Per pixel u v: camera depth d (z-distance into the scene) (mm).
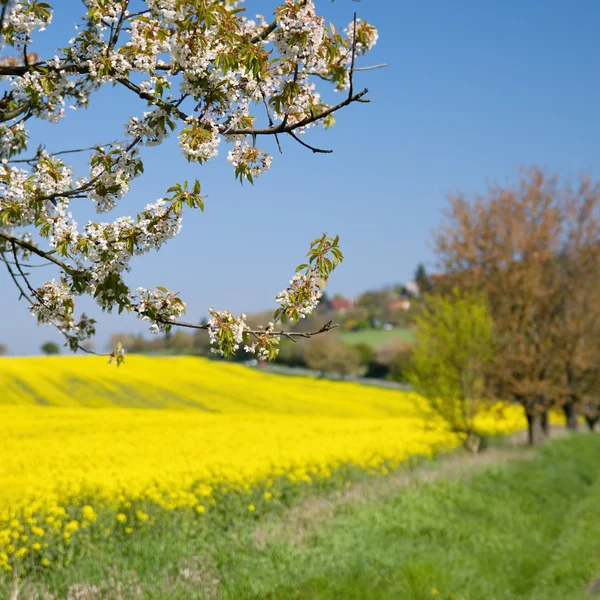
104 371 57344
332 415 50438
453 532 11203
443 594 8195
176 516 11219
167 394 51938
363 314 129000
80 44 5297
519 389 27578
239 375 69875
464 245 28828
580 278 29578
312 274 5734
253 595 7605
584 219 29938
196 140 5281
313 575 8070
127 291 5273
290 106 5703
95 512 10977
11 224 5598
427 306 26812
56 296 5977
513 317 28234
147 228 5176
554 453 22938
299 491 14258
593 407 37281
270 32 5547
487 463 18484
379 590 7840
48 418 31766
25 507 10539
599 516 13398
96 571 8719
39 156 6086
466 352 24016
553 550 11219
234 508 12289
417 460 21219
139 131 5336
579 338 29609
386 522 11203
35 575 8516
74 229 5254
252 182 5777
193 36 5215
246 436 25062
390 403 60312
